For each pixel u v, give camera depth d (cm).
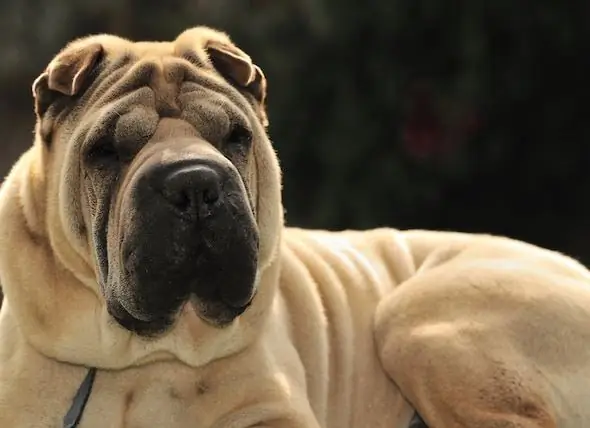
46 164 548
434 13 1326
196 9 1605
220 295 500
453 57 1358
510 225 1469
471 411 586
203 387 564
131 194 484
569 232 1466
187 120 520
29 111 1781
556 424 590
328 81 1395
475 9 1317
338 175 1401
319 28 1358
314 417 589
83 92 544
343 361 645
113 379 556
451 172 1386
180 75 534
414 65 1368
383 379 651
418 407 616
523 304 610
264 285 570
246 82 562
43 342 542
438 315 620
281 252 605
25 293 542
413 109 1378
